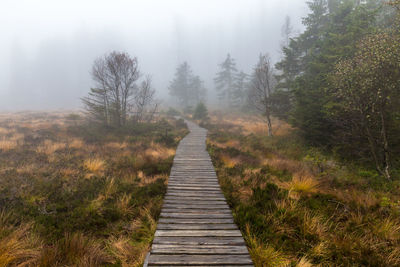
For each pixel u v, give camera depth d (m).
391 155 7.60
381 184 6.21
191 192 6.03
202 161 9.41
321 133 10.44
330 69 11.23
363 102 7.12
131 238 4.14
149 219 4.61
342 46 11.08
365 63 6.72
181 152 11.12
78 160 8.73
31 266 3.08
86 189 5.93
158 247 3.52
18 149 9.70
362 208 4.79
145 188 6.11
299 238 3.94
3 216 4.20
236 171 7.85
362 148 8.05
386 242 3.69
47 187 5.82
